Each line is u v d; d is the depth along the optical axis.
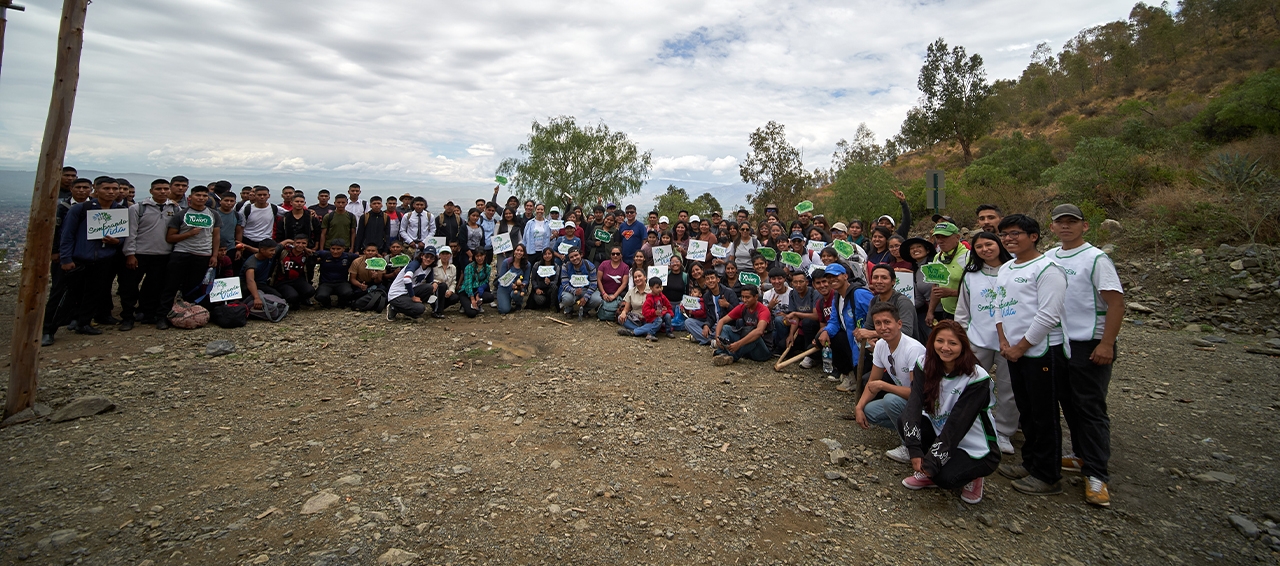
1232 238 10.56
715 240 10.14
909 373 4.43
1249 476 4.24
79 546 3.15
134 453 4.28
